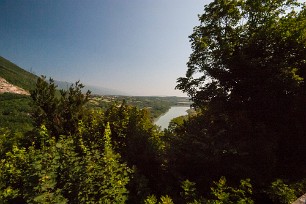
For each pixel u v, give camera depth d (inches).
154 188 317.4
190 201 228.5
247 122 381.4
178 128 441.4
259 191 282.2
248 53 451.8
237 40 515.2
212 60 569.6
